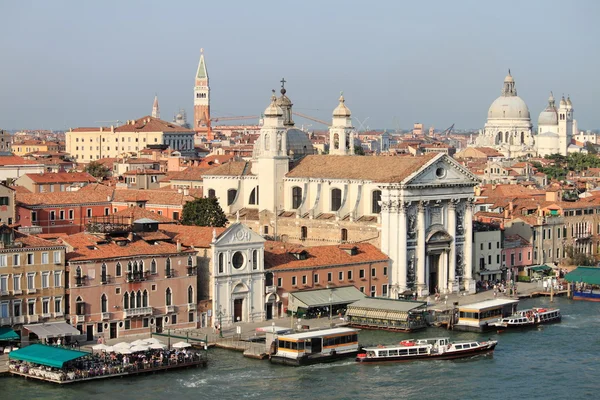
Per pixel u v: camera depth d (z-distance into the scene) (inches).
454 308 7534.5
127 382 5900.6
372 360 6481.3
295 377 6122.1
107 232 6899.6
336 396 5782.5
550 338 7244.1
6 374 5940.0
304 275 7667.3
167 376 6048.2
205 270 7199.8
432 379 6161.4
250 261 7322.8
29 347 6003.9
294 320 7396.7
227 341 6737.2
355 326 7450.8
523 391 5969.5
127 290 6692.9
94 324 6545.3
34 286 6299.2
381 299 7618.1
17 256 6225.4
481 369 6407.5
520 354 6786.4
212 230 7391.7
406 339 7052.2
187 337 6569.9
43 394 5615.2
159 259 6845.5
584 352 6850.4
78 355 5861.2
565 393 5935.0
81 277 6471.5
